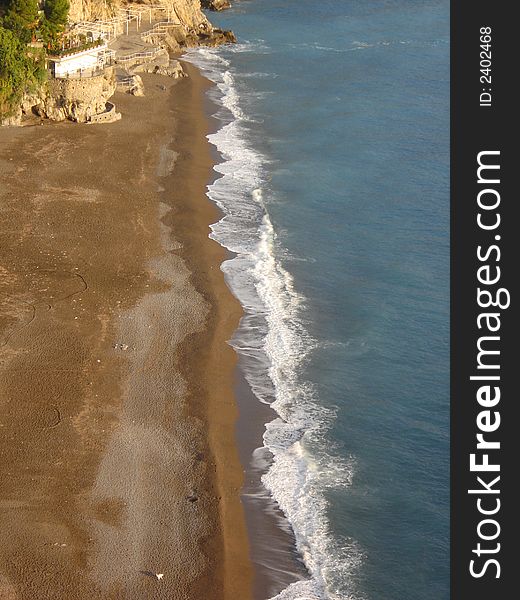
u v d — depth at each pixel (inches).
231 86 5285.4
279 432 2630.4
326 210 3843.5
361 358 2935.5
